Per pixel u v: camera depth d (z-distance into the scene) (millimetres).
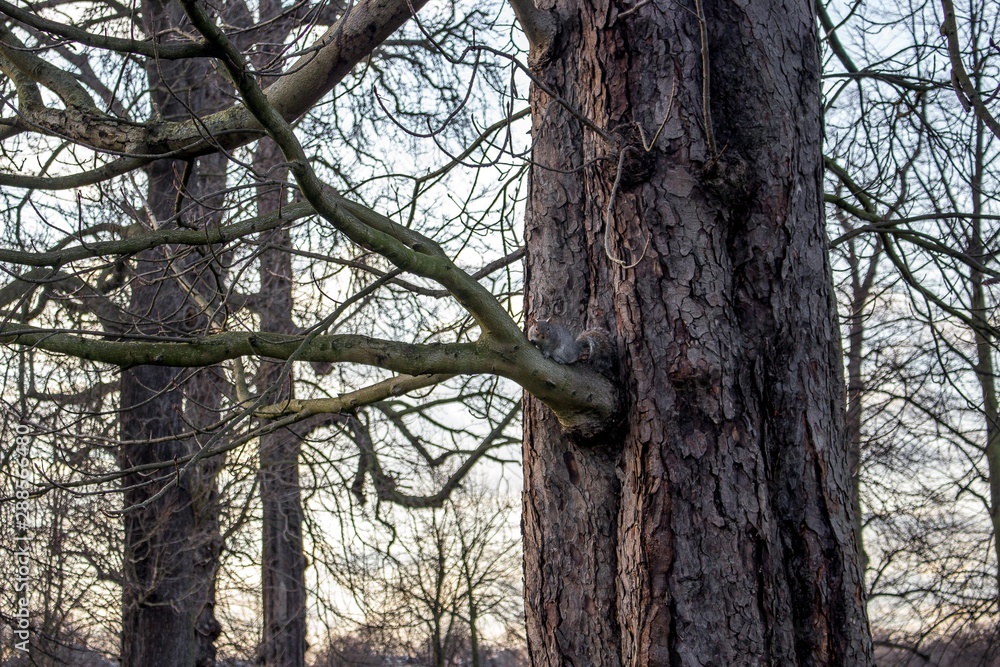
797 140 4062
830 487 3857
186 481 9578
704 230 3879
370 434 10477
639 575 3639
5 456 6953
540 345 3773
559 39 4254
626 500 3779
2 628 8875
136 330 5406
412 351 3539
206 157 10320
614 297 3945
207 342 3619
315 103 4812
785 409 3877
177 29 3783
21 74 4953
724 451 3695
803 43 4195
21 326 3814
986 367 9977
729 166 3924
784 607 3711
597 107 4051
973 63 6941
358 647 15703
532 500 4078
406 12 4512
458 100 8633
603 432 3838
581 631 3844
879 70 6289
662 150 3918
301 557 12203
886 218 6090
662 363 3775
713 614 3553
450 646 17047
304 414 4707
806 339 3945
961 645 11625
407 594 13383
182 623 9625
